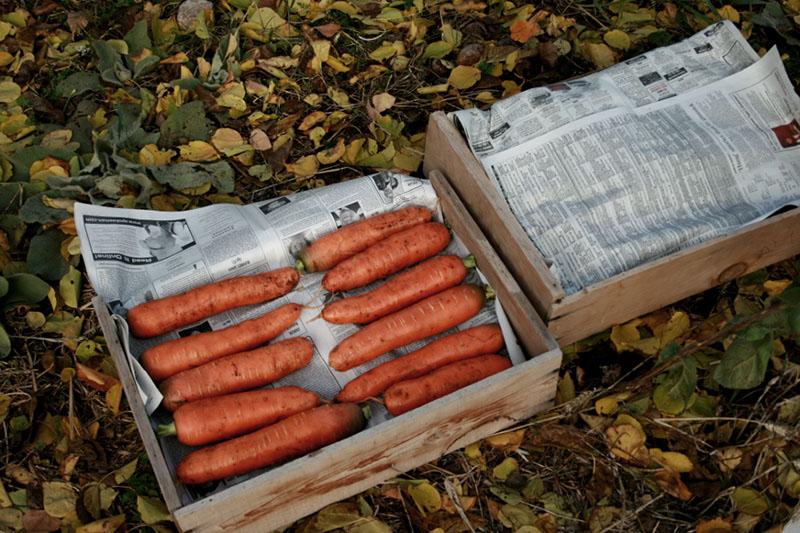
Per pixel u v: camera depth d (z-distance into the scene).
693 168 2.09
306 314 2.02
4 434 1.92
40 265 2.14
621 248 1.96
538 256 1.86
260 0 2.79
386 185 2.16
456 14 2.85
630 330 2.05
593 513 1.80
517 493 1.84
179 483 1.69
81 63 2.65
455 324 1.97
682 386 1.85
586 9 2.89
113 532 1.75
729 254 1.98
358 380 1.85
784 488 1.81
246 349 1.92
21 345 2.07
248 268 2.06
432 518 1.81
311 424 1.75
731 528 1.75
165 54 2.69
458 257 2.04
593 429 1.92
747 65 2.34
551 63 2.69
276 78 2.65
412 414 1.68
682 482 1.84
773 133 2.18
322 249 2.04
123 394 1.97
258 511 1.66
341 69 2.66
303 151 2.49
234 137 2.43
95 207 2.05
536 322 1.84
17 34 2.70
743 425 1.92
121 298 1.97
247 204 2.26
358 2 2.86
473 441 1.91
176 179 2.29
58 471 1.87
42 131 2.45
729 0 2.87
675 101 2.25
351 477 1.75
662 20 2.83
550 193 2.07
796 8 2.86
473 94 2.64
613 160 2.10
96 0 2.81
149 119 2.50
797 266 2.19
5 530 1.78
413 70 2.69
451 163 2.13
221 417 1.76
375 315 1.98
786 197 2.09
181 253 2.05
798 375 1.97
